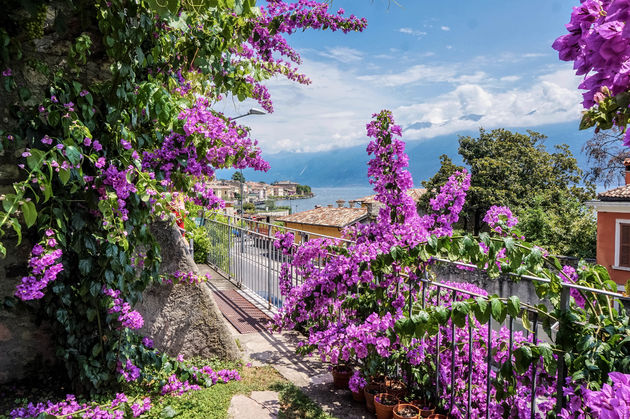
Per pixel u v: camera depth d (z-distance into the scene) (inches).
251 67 202.4
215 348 193.2
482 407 141.1
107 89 139.5
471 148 1595.7
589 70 51.4
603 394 53.4
